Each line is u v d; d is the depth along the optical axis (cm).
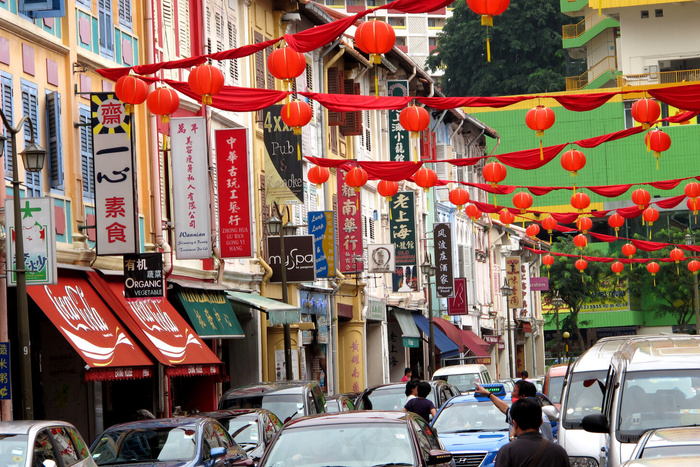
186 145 2436
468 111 8800
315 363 3769
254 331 3134
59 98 2083
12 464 1091
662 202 2941
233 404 2009
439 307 5562
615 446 1169
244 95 1574
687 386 1216
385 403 2244
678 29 8488
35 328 2203
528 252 7806
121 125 2091
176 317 2422
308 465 1138
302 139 3584
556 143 8625
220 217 2664
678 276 8150
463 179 6203
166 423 1509
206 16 2881
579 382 1666
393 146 4772
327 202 3941
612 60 8756
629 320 8650
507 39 8875
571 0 8950
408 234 4325
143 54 2497
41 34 2044
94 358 1914
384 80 4591
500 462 947
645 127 1717
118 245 2086
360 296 4244
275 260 3141
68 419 2205
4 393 1636
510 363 6975
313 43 1419
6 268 1753
